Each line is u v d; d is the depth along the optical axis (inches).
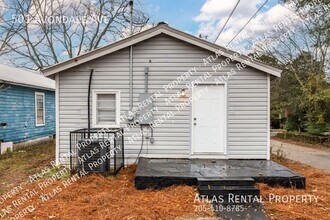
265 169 268.4
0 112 475.2
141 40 322.0
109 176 280.2
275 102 938.1
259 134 327.0
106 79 327.9
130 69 327.6
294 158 437.1
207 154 328.5
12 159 411.5
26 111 565.3
